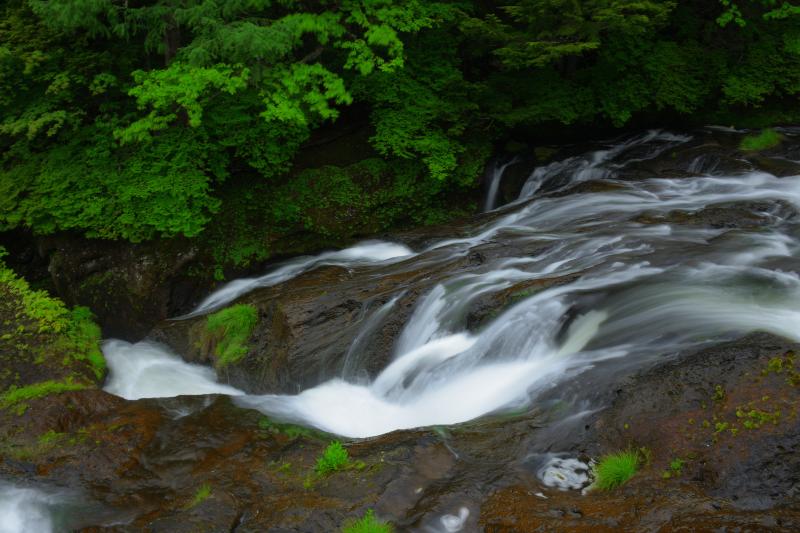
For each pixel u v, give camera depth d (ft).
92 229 38.45
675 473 15.39
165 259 39.50
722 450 15.37
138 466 20.33
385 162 45.85
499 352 23.86
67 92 37.70
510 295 25.84
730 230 30.53
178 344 34.45
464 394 22.85
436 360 25.07
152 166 38.19
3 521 17.99
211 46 35.06
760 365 17.16
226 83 34.94
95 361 30.04
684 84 47.37
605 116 47.78
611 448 16.98
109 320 40.34
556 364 21.44
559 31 42.37
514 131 50.49
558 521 14.65
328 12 39.17
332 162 45.57
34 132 35.65
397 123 44.45
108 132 39.29
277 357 28.84
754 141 44.29
